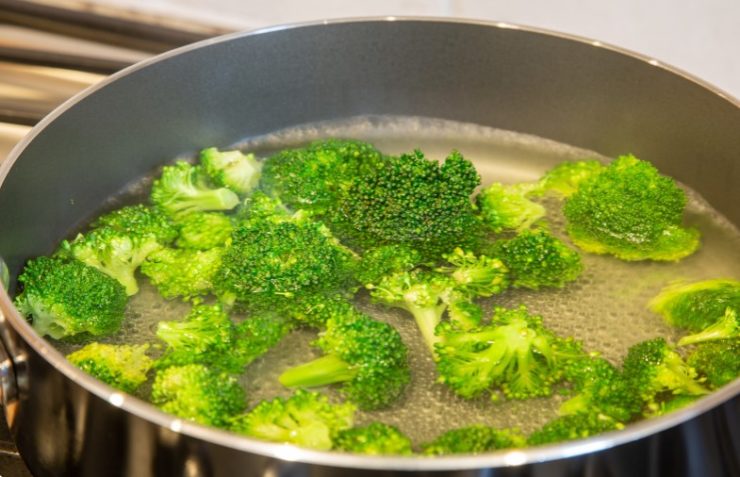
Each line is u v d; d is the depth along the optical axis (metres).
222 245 0.63
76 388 0.49
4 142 0.68
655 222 0.64
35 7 0.76
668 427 0.48
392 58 0.70
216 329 0.58
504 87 0.70
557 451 0.47
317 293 0.60
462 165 0.63
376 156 0.67
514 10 0.78
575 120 0.70
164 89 0.66
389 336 0.57
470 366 0.57
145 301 0.61
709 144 0.66
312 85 0.70
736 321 0.59
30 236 0.62
